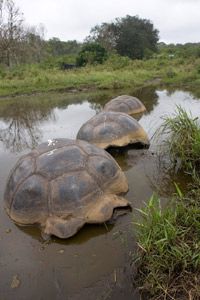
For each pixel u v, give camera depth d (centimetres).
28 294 219
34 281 229
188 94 985
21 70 1662
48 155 292
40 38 2866
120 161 414
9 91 1204
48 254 253
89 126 436
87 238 266
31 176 285
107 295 211
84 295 213
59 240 265
